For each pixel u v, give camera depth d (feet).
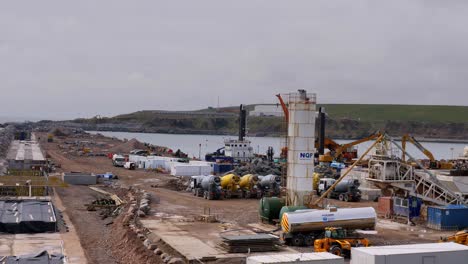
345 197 268.82
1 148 512.63
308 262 111.55
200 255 146.61
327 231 150.20
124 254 163.94
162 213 222.89
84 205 260.01
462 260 119.14
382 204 223.10
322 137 456.45
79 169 423.23
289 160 200.34
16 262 138.62
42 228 192.54
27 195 276.00
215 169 394.52
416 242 168.14
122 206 246.88
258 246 153.58
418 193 221.87
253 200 269.03
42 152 539.70
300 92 200.23
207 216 204.85
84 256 161.38
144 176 383.04
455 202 217.97
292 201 198.70
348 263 139.95
